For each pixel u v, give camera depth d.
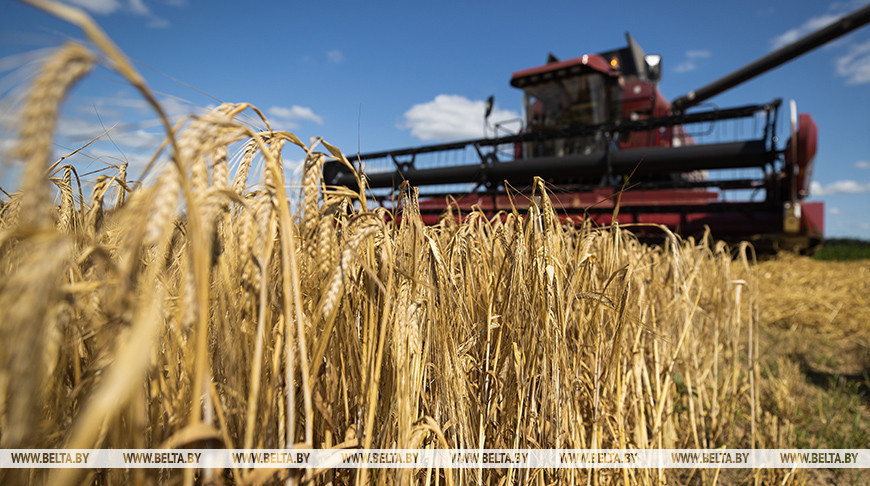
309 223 0.94
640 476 1.85
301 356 0.77
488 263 1.77
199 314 0.57
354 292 1.15
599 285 1.99
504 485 1.42
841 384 3.78
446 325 1.27
